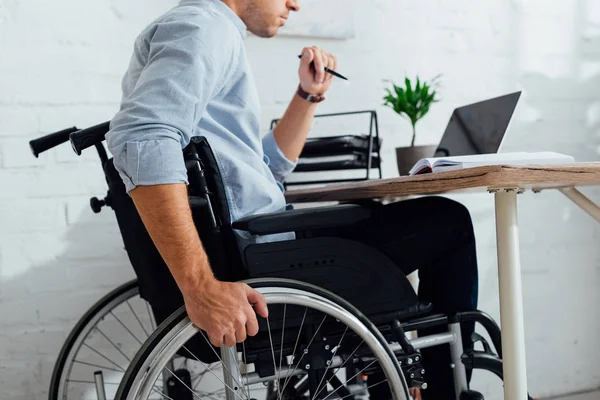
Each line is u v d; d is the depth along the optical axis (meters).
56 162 1.67
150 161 0.87
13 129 1.63
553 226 2.12
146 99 0.91
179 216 0.88
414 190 1.01
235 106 1.12
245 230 1.00
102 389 1.36
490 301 2.05
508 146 2.07
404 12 1.97
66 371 1.41
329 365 1.08
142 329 1.75
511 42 2.08
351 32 1.90
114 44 1.71
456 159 1.01
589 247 2.17
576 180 0.88
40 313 1.66
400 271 1.13
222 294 0.90
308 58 1.46
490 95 2.06
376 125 1.74
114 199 1.10
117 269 1.73
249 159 1.12
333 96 1.91
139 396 0.90
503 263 1.02
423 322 1.19
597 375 2.18
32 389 1.66
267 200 1.12
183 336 0.92
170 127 0.90
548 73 2.12
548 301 2.12
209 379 1.76
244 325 0.90
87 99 1.69
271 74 1.85
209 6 1.09
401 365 1.11
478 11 2.05
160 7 1.76
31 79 1.64
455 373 1.23
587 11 2.16
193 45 0.96
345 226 1.23
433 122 2.00
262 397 1.83
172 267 0.90
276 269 1.04
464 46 2.04
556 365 2.13
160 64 0.95
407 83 1.72
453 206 1.23
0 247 1.63
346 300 1.09
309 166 1.70
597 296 2.18
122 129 0.90
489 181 0.85
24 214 1.65
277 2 1.20
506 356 1.02
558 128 2.13
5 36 1.62
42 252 1.66
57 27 1.66
